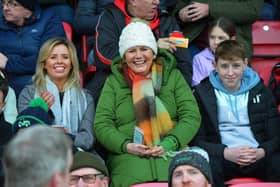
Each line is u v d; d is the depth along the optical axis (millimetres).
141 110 17891
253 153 17688
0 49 20625
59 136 8703
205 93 18625
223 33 20203
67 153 8688
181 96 18312
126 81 18344
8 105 18719
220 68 18531
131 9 20016
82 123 18219
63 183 8641
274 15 23391
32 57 20438
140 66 18219
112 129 17797
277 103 20359
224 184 17469
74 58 18656
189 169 13305
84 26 21672
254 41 22297
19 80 20266
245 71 18984
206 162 13508
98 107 18141
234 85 18562
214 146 17828
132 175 16969
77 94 18500
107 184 15594
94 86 19312
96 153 18016
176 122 18203
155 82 18312
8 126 17047
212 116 18375
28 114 16281
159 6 21969
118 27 19859
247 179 17625
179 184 13320
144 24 18531
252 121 18531
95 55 19750
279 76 20703
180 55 19625
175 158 13547
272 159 17844
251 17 21719
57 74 18469
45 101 17938
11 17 20609
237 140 18359
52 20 21047
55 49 18531
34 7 20797
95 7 22078
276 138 18297
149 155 17281
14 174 8492
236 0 21750
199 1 21844
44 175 8500
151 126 17781
